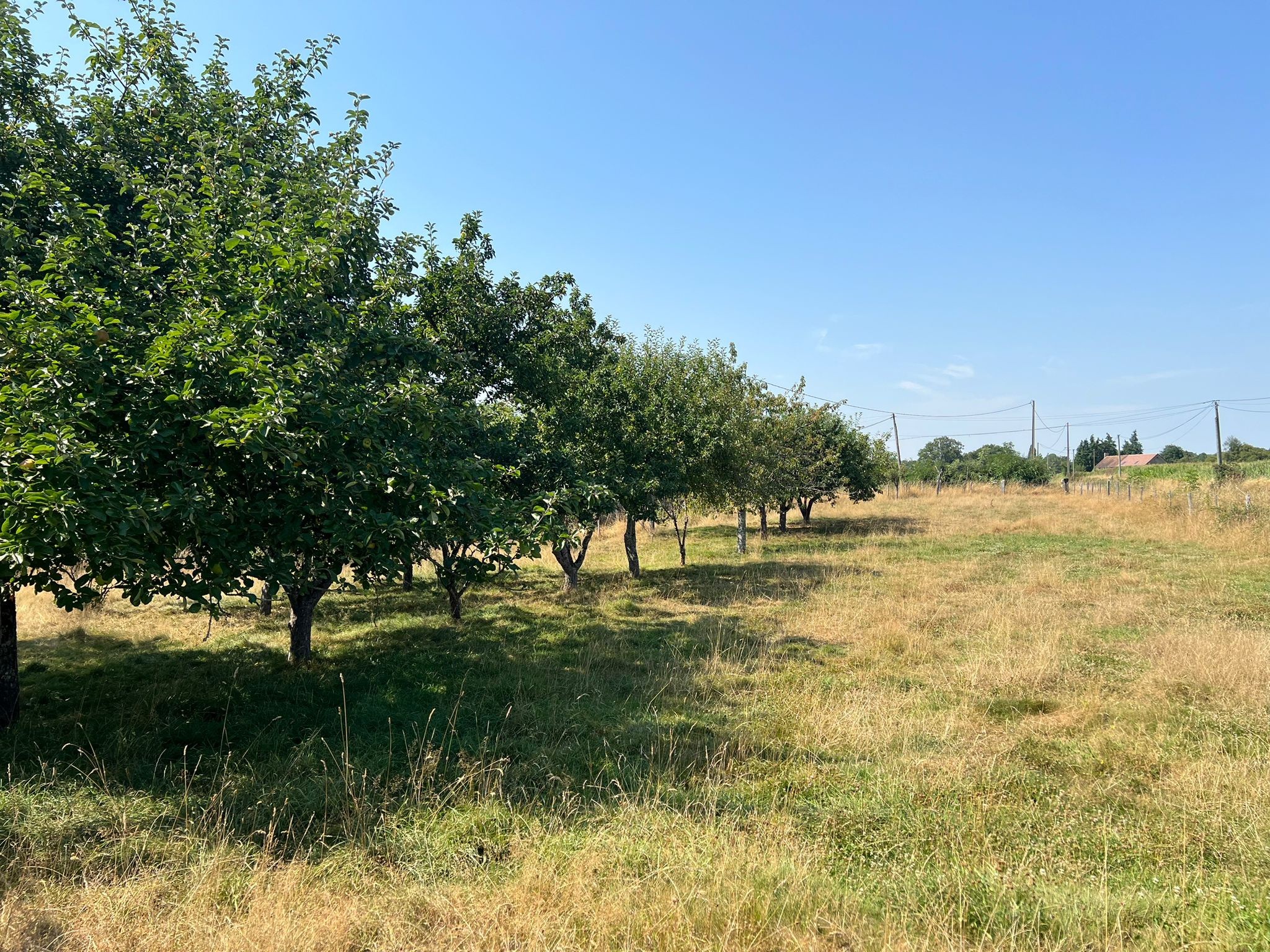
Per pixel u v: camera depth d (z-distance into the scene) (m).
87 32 7.54
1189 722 6.23
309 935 3.30
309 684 7.81
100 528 4.58
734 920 3.34
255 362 5.28
